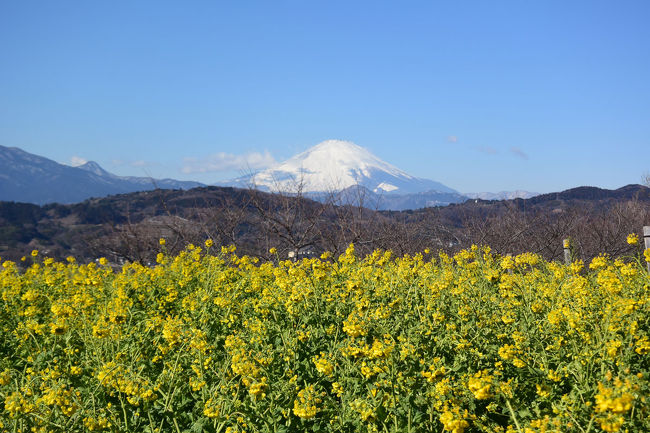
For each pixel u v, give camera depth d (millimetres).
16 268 14016
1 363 7105
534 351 5965
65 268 14703
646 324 6012
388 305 7762
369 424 5016
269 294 8805
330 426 5184
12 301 10492
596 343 5746
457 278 9961
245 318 8047
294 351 6621
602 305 6789
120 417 5582
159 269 12234
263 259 19688
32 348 7711
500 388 4922
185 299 9516
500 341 6523
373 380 5715
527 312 7258
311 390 5184
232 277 12094
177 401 5797
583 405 4520
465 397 5211
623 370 4664
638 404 4094
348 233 20594
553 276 9688
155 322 7281
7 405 4902
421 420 5125
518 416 5027
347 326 6035
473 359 6102
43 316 9969
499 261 11367
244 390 5570
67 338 7219
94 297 10820
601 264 8852
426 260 21203
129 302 9828
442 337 6777
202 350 6191
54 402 5055
